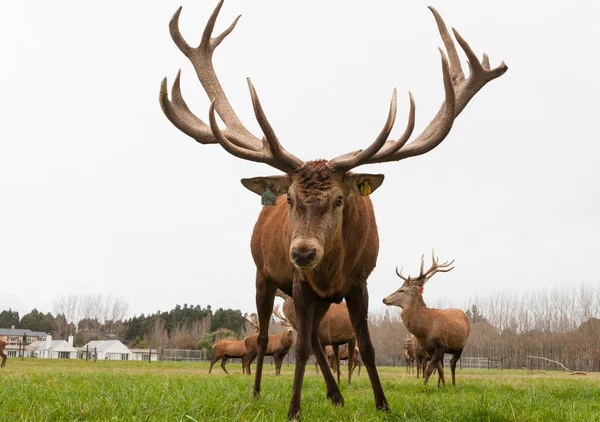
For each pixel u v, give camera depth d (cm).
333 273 852
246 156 851
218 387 1244
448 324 1970
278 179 886
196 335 15788
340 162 822
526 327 10619
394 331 10975
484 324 10538
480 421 781
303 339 849
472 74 955
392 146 845
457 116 955
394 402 1017
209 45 1120
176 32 1111
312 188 800
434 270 2092
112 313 17500
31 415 682
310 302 881
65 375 1708
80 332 17025
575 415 844
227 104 1094
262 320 1159
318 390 1348
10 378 1447
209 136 998
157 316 17412
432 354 1978
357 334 918
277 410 866
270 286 1179
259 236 1188
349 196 849
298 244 751
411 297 2000
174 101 1041
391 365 10706
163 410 708
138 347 16450
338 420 771
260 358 1138
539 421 797
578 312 10444
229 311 17975
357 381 2108
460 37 938
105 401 791
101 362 6431
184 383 1328
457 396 1272
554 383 2152
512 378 2959
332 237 798
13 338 17612
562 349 9275
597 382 2334
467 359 8969
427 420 788
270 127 822
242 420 720
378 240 973
